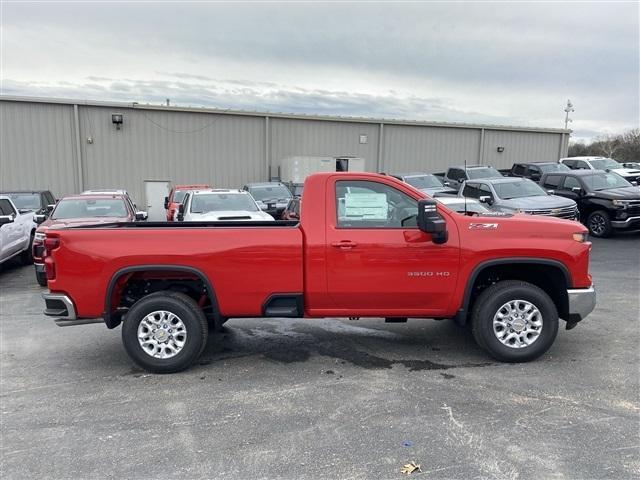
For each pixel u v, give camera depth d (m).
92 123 22.03
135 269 4.68
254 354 5.30
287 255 4.72
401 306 4.87
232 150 24.30
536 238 4.73
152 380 4.65
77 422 3.83
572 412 3.83
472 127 28.30
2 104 20.80
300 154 25.64
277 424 3.73
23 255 11.78
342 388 4.37
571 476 3.01
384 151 27.06
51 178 21.72
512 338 4.85
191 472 3.13
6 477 3.10
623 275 9.22
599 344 5.40
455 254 4.71
